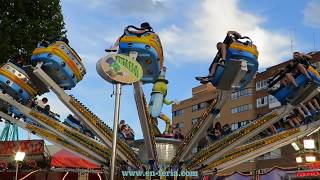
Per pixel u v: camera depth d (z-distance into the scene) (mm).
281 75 13359
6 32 19438
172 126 16375
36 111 14258
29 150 19781
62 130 14484
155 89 16000
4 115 14703
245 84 13109
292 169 14680
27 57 19797
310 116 13258
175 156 14734
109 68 9250
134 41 12359
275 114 13281
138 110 13117
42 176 18906
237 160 14211
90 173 19141
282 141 13672
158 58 12781
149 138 13805
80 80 14133
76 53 13766
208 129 15570
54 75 13484
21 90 13820
